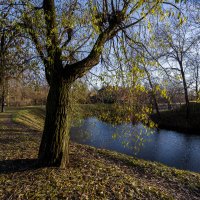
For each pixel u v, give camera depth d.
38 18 5.29
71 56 6.30
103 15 5.75
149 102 6.07
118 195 5.38
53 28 5.51
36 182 5.64
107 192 5.47
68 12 6.27
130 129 6.32
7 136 12.35
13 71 7.68
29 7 5.18
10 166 6.81
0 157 7.77
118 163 8.64
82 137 16.84
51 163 6.54
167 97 5.47
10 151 8.80
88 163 7.54
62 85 6.40
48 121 6.57
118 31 6.05
